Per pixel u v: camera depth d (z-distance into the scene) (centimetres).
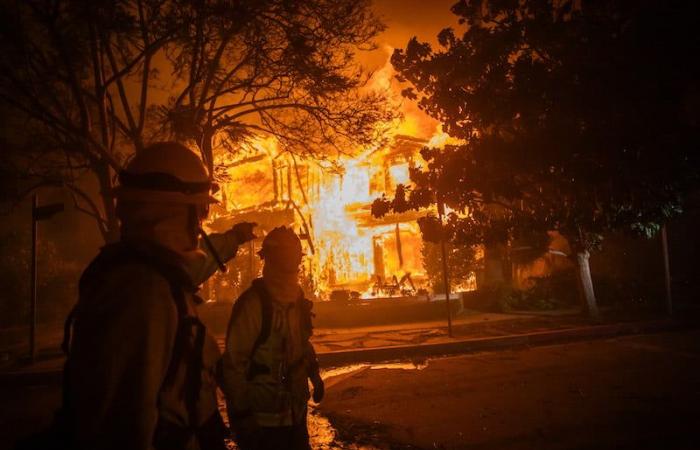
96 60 999
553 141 931
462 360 1009
